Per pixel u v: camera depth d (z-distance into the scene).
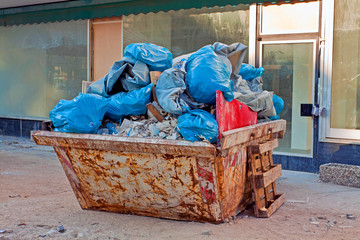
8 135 12.55
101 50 10.60
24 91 12.21
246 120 5.06
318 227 4.92
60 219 5.14
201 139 4.25
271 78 8.44
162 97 4.50
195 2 8.20
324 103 7.88
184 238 4.48
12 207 5.64
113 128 4.90
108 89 5.07
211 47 4.96
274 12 8.30
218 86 4.39
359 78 7.62
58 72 11.42
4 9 11.19
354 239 4.53
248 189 5.41
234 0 7.79
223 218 4.83
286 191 6.67
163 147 4.33
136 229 4.77
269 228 4.84
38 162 8.95
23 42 12.09
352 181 7.00
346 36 7.70
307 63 8.09
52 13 10.25
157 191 4.76
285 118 8.34
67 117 4.66
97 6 9.45
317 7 7.91
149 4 8.75
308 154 8.08
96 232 4.70
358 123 7.66
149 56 4.98
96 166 4.87
